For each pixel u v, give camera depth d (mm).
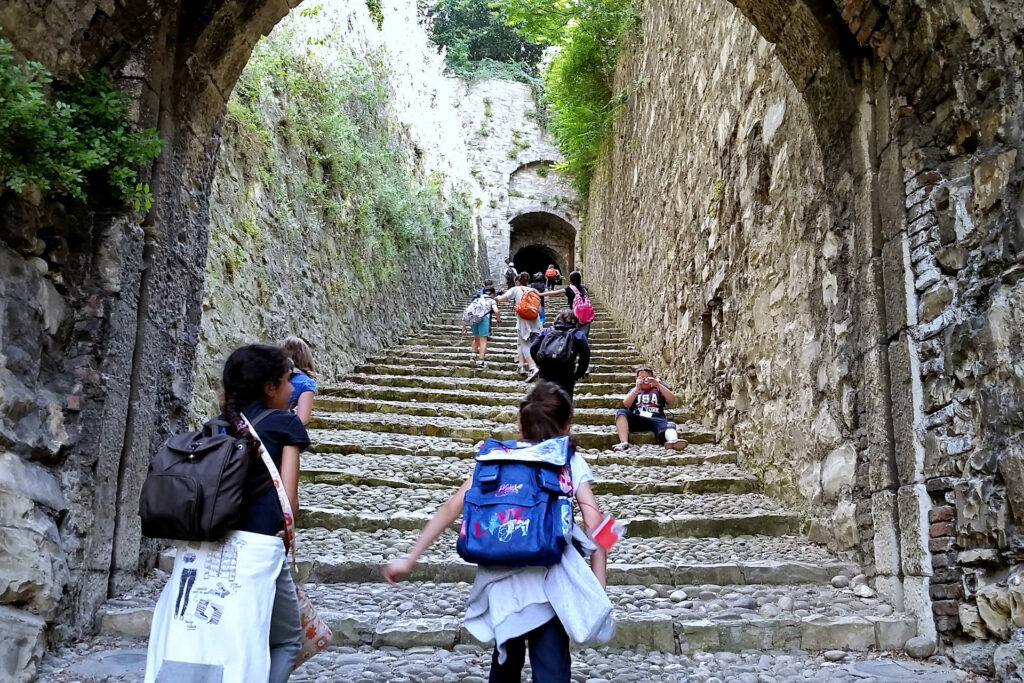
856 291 4527
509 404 8711
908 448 3926
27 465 3258
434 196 14727
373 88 11312
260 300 7043
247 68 7219
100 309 3768
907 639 3730
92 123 3623
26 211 3365
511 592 2322
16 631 2918
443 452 6820
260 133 7391
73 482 3529
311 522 5121
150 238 4090
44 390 3514
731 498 5824
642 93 12352
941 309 3748
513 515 2305
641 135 12289
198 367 5754
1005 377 3219
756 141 6465
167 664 2010
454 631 3645
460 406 8445
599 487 5992
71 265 3748
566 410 2627
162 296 4234
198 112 4547
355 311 10008
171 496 2074
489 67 25516
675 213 9344
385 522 5156
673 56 10023
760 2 4664
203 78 4469
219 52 4488
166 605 2104
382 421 7555
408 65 13867
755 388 6309
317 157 9070
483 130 24172
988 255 3389
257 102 7477
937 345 3752
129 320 3908
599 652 3635
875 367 4211
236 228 6695
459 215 17359
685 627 3719
